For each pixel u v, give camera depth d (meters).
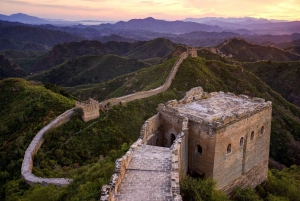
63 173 36.84
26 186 33.62
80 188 23.92
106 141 47.41
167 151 22.06
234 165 26.27
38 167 38.44
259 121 28.73
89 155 43.53
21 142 43.38
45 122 48.69
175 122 26.55
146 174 18.59
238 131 25.59
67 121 49.72
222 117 24.00
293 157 60.91
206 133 23.59
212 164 23.47
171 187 16.23
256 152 29.45
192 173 25.19
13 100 59.78
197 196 19.08
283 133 67.12
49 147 43.53
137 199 15.77
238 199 26.41
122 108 57.19
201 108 28.08
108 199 13.73
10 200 30.44
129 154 20.55
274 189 31.91
